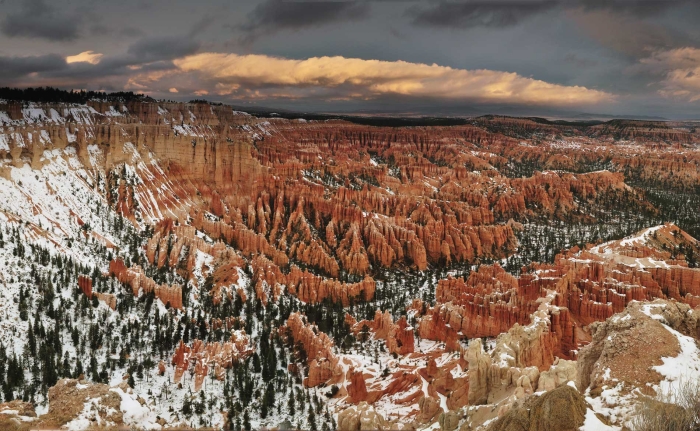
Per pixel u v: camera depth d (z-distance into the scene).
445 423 65.19
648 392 49.62
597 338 59.84
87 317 107.62
